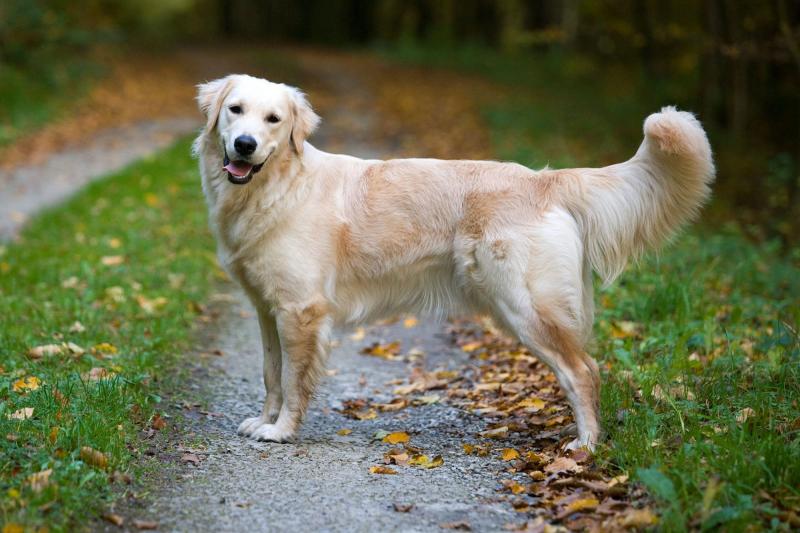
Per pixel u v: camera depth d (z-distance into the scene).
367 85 30.58
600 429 4.99
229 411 5.88
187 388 6.22
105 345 6.54
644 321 7.09
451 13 43.75
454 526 4.11
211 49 41.00
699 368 5.76
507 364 6.88
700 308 7.27
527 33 33.09
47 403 5.09
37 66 24.30
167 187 13.80
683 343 5.98
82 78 25.92
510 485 4.60
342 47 46.41
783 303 7.39
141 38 38.62
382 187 5.36
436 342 7.85
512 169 5.28
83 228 10.96
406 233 5.29
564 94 26.80
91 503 4.12
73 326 6.97
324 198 5.32
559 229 5.01
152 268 9.16
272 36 52.06
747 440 4.48
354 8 51.25
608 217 5.10
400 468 4.89
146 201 12.74
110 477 4.42
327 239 5.27
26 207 12.99
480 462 5.00
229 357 7.11
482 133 19.78
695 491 4.11
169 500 4.34
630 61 28.97
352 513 4.26
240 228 5.24
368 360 7.32
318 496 4.46
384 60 38.44
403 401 6.20
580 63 30.44
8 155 17.38
